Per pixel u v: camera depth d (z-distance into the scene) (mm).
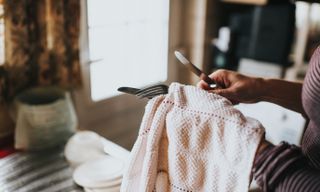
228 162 559
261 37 1597
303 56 1644
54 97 1195
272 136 1479
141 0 1544
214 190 589
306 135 562
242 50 1699
